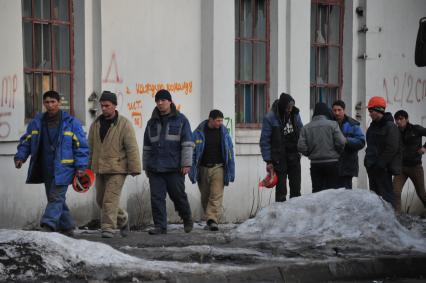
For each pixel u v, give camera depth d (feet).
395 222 79.71
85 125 96.89
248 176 113.29
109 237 81.25
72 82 97.09
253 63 116.16
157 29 103.04
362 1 126.52
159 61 103.40
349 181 97.04
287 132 96.94
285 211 83.46
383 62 128.57
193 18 107.04
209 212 93.91
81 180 77.00
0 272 59.67
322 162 94.73
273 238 79.10
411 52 132.46
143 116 101.86
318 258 71.20
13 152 89.66
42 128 76.33
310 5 119.55
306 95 119.24
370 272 69.77
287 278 65.67
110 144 81.15
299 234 80.79
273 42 117.29
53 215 75.66
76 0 96.94
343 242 76.23
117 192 81.66
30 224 91.30
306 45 119.03
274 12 117.08
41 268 60.34
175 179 85.46
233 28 109.50
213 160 94.02
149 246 77.51
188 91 106.83
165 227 85.92
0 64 88.43
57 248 62.23
